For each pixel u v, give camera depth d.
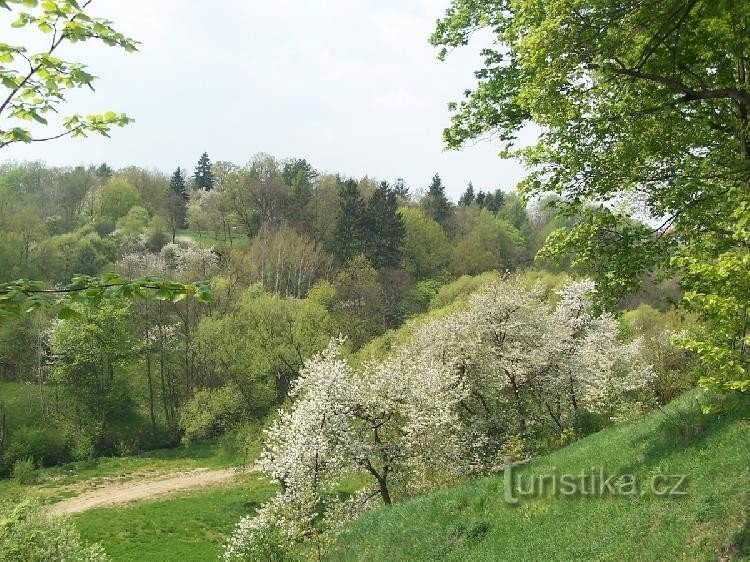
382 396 24.45
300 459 23.19
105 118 7.02
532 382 29.16
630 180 13.93
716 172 12.88
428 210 110.94
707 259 11.11
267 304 54.38
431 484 24.11
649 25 10.90
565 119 12.50
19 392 56.00
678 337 8.80
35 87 6.57
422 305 77.50
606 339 33.09
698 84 13.17
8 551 19.12
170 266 79.38
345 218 84.69
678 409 15.95
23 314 5.61
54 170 113.94
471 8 15.79
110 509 36.97
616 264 13.78
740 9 10.00
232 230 99.31
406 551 14.50
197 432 52.75
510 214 114.19
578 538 11.46
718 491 10.47
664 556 9.60
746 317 7.94
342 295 72.81
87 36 6.24
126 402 58.06
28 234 69.94
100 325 54.66
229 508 37.03
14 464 46.47
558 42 10.76
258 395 52.44
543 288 32.22
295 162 119.50
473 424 26.81
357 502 23.91
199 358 58.81
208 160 155.75
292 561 17.22
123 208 103.44
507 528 13.26
